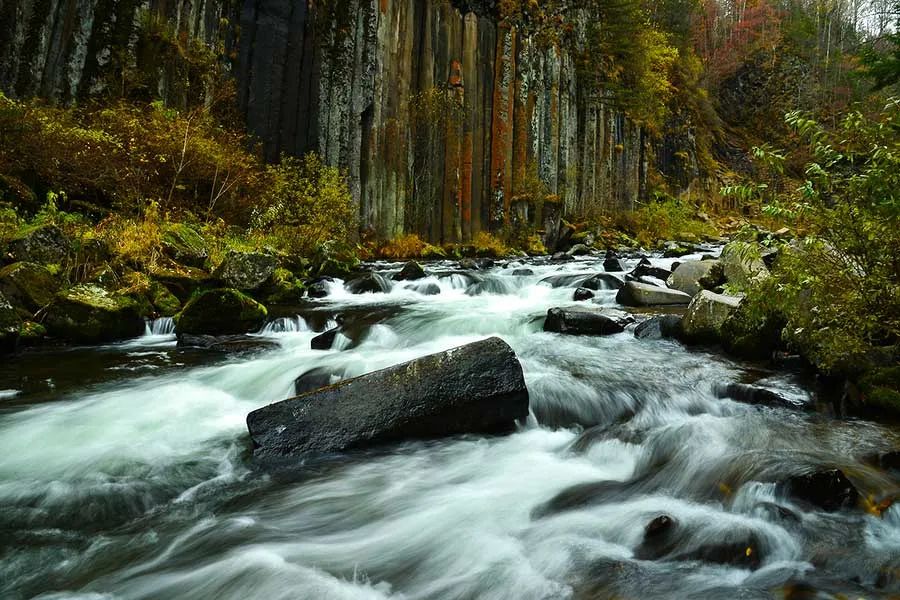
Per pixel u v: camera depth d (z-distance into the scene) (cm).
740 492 354
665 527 322
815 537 305
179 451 465
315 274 1368
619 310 944
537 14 2781
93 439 481
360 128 1994
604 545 322
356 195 1969
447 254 2158
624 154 3669
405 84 2181
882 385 477
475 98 2475
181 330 841
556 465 440
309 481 419
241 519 369
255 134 1766
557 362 658
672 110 4347
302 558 326
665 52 4081
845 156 426
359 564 320
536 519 359
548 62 2852
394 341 820
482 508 376
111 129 1274
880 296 437
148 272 957
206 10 1675
